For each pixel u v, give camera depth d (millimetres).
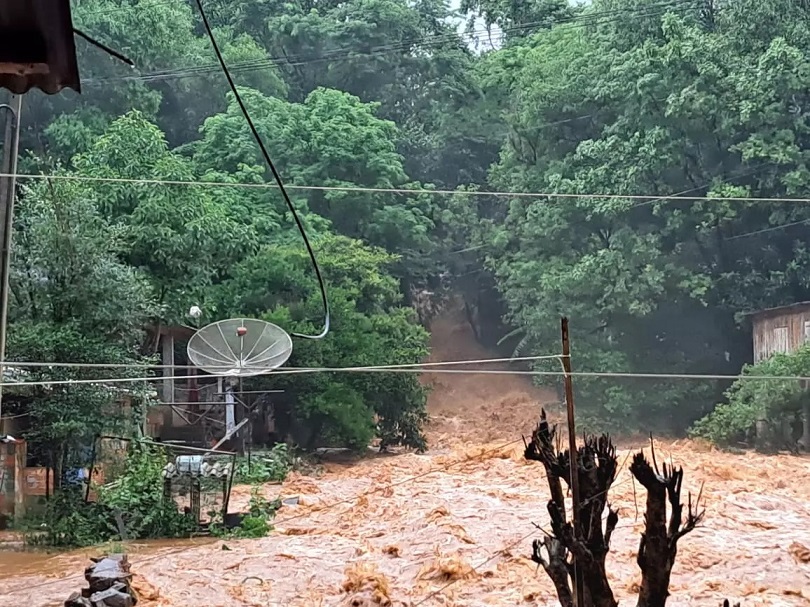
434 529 16453
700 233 34281
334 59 46031
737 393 31047
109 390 18234
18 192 24562
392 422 32844
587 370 34938
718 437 30422
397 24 46875
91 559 13273
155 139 28656
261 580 13562
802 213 33156
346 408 30594
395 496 21641
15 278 18375
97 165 28000
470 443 35562
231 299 31391
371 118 41469
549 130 38781
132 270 21781
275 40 45938
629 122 35688
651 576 6207
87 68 35594
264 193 37406
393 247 41719
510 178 40344
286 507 20922
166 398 27031
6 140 15195
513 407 40219
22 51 4898
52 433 17656
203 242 27000
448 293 45250
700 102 33000
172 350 27297
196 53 40188
